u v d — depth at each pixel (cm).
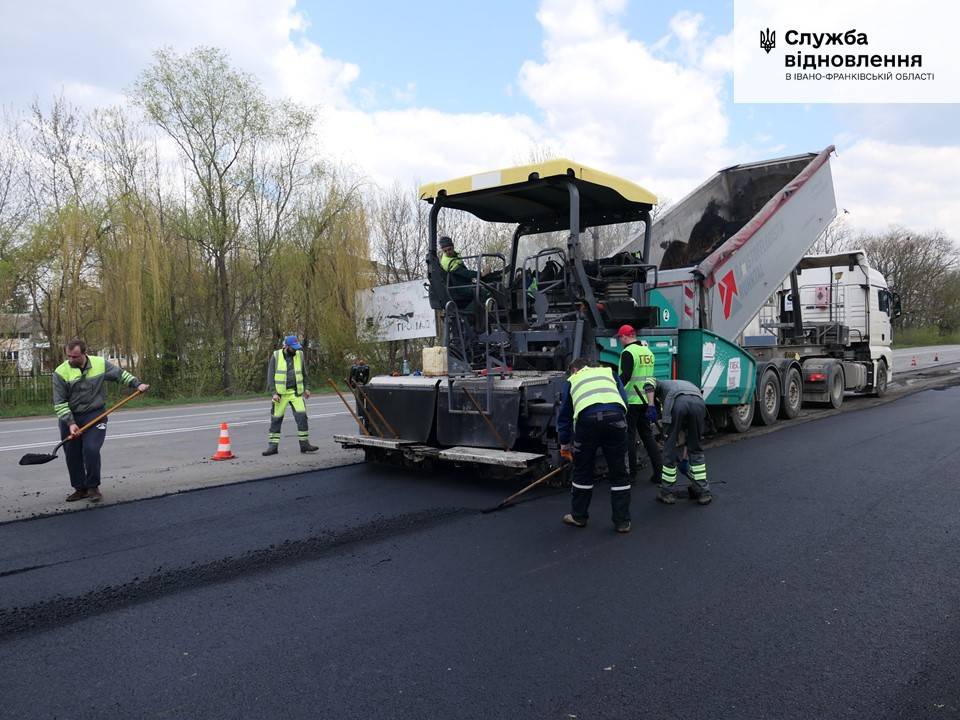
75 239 2128
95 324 2205
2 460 946
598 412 552
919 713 291
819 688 312
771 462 825
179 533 562
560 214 883
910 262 6291
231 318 2575
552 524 582
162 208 2392
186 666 342
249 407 1898
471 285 814
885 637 363
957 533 539
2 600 428
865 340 1495
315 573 471
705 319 946
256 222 2589
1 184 2203
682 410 642
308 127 2591
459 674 329
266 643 366
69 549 523
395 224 3189
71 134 2266
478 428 727
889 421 1145
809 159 1218
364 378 866
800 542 525
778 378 1171
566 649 354
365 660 345
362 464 849
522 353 787
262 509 636
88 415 670
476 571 471
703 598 419
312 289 2580
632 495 684
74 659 351
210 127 2439
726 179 1295
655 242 1088
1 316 2088
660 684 317
